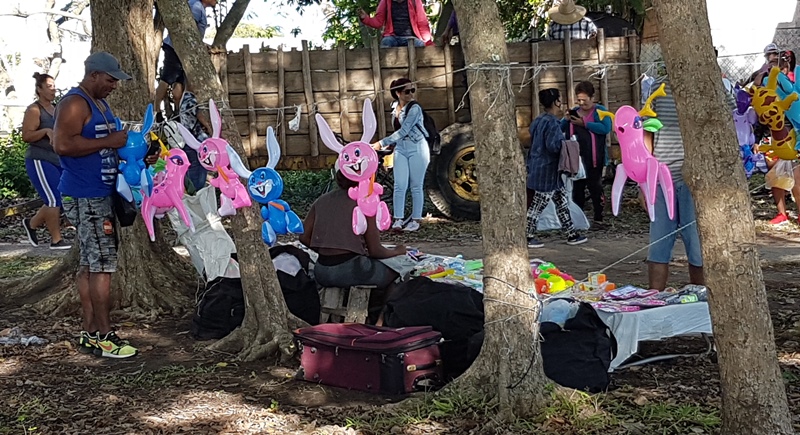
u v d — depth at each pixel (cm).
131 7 718
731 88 617
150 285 713
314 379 520
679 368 530
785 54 851
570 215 951
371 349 492
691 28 367
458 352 518
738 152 373
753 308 373
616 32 1288
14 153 1619
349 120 1084
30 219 1032
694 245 581
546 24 1673
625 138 459
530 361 452
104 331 590
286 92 1080
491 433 427
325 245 581
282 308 588
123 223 582
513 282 453
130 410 478
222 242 646
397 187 1041
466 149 1100
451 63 1084
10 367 566
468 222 1119
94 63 552
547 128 927
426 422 445
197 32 587
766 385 376
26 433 446
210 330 623
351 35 2158
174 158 562
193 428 448
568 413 444
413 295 546
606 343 489
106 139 552
